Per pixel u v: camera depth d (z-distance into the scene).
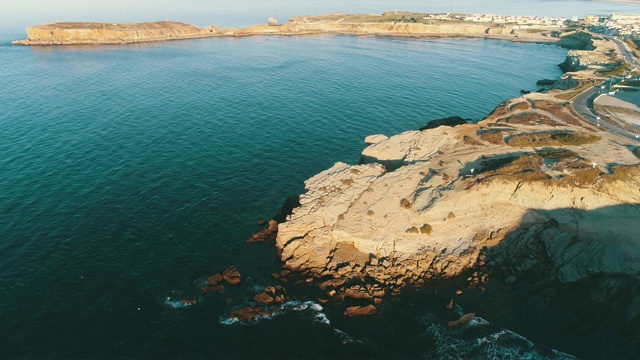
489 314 47.41
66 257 53.38
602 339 43.97
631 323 44.56
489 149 75.81
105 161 78.25
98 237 57.31
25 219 59.97
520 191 60.50
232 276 51.94
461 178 65.75
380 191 66.12
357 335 44.78
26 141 85.25
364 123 103.25
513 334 44.72
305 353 42.59
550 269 52.12
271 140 91.19
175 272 52.41
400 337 44.56
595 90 106.88
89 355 41.06
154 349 42.22
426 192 64.44
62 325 44.06
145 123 97.88
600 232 54.31
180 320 45.78
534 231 56.59
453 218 59.22
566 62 170.25
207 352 42.28
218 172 76.44
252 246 58.00
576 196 58.66
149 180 72.31
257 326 45.59
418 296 49.66
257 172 77.25
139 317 45.75
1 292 47.47
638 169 62.19
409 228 57.81
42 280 49.56
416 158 76.50
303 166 80.44
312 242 56.88
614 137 76.44
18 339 42.22
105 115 102.25
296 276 52.69
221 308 47.72
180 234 59.22
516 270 52.62
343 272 52.44
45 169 74.19
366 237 55.97
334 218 60.03
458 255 54.50
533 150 73.12
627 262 49.28
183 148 85.44
